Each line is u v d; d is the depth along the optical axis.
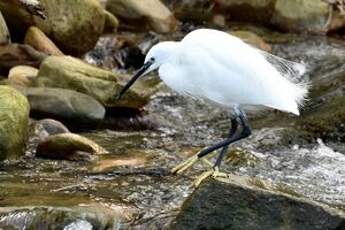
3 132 11.49
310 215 8.48
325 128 13.60
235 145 12.91
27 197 9.66
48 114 13.48
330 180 11.58
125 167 11.42
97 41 17.77
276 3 20.48
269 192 8.58
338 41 19.69
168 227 8.98
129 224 9.29
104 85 14.11
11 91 12.12
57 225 8.88
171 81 10.66
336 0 20.50
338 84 15.71
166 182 10.74
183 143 13.27
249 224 8.56
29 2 14.58
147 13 19.66
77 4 17.16
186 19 20.98
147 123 14.22
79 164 11.58
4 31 15.66
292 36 19.97
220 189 8.66
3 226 8.85
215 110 15.16
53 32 16.92
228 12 20.95
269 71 10.51
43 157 11.84
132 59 18.09
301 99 11.14
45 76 14.27
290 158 12.52
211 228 8.66
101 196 9.98
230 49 10.43
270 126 13.86
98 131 13.55
